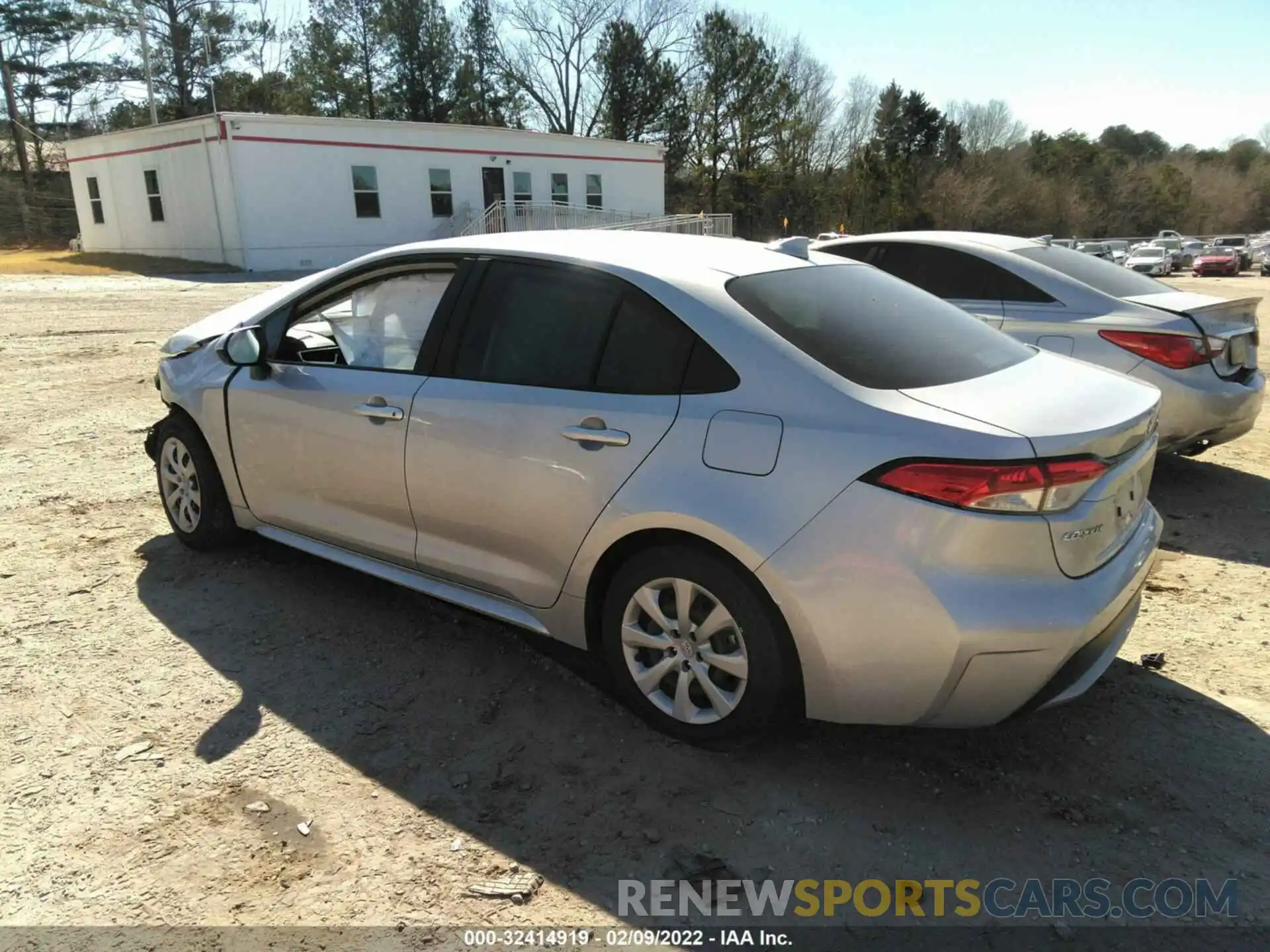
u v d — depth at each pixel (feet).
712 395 8.93
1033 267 18.60
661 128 151.94
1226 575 14.29
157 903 7.36
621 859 8.00
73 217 114.32
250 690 10.55
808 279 10.42
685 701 9.37
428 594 11.34
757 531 8.36
